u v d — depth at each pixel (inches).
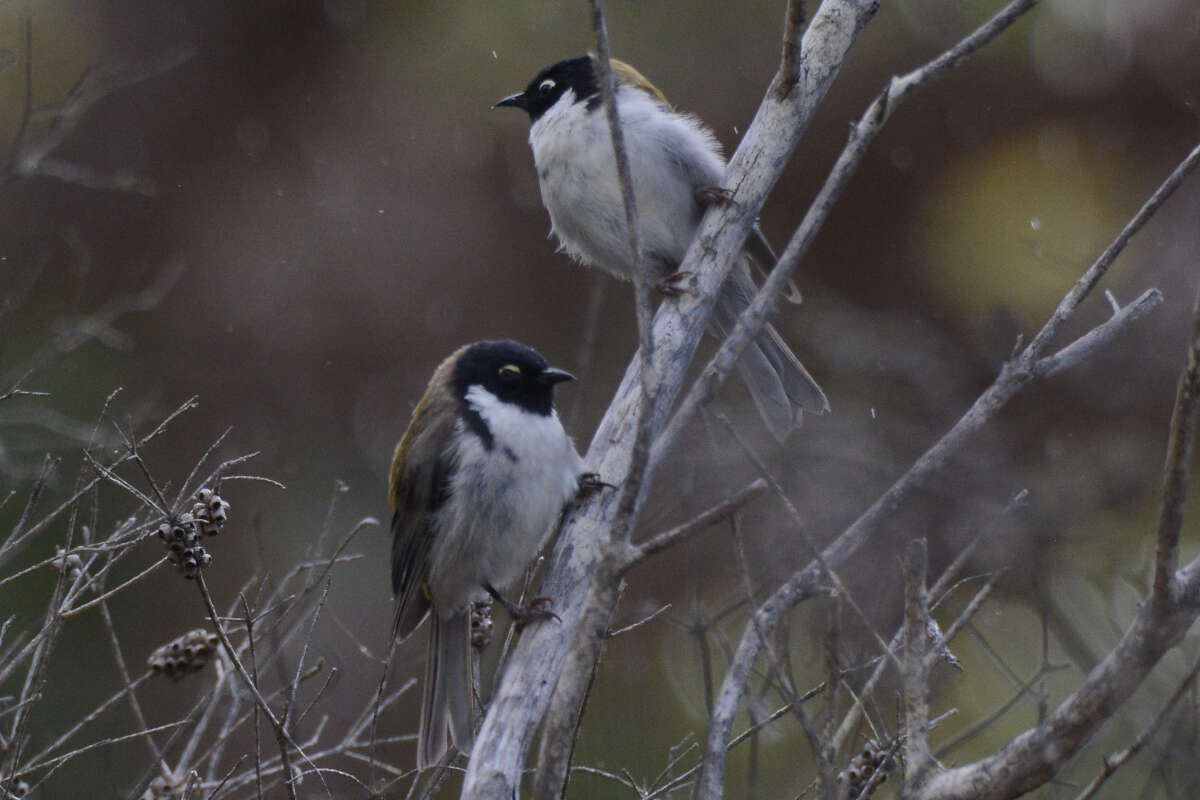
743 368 383.6
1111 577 351.6
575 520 283.4
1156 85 601.0
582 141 382.9
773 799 360.2
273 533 566.9
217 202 619.2
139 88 611.2
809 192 610.2
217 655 271.7
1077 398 510.0
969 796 177.9
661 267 393.4
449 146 624.7
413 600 335.3
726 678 191.2
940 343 553.0
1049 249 569.6
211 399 596.4
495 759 236.1
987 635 385.4
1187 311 516.7
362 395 605.3
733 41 601.6
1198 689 189.2
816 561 192.2
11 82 586.9
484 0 626.2
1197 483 486.3
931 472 200.5
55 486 358.9
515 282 619.2
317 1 629.9
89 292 589.0
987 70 605.3
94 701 478.0
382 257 618.2
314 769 253.3
